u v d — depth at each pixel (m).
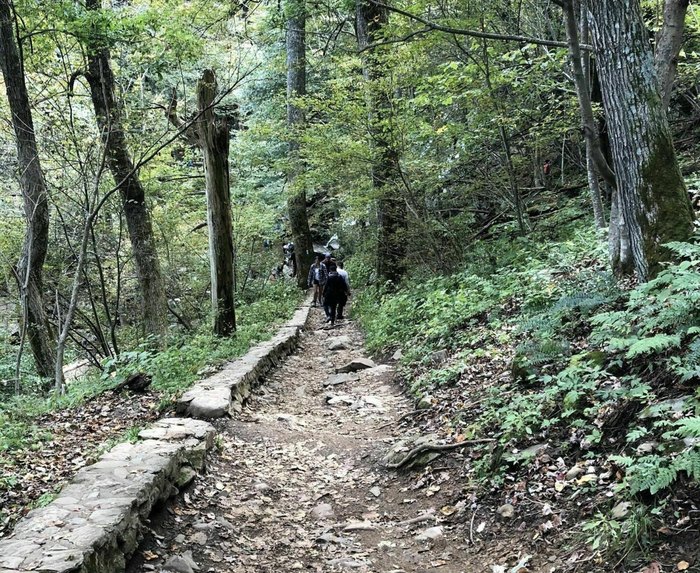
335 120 11.75
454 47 11.19
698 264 4.84
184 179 14.66
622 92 5.20
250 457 5.65
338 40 21.53
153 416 6.46
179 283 16.12
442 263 11.51
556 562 3.20
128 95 10.55
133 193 11.16
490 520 3.89
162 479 4.20
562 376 4.52
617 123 5.29
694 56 10.13
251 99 24.92
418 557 3.75
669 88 5.77
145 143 10.72
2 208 11.00
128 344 11.92
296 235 21.81
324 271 17.78
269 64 20.00
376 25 13.12
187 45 10.12
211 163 9.96
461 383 6.43
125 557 3.48
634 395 3.87
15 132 9.22
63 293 10.91
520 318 6.77
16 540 3.16
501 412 5.00
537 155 13.51
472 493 4.29
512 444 4.46
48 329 9.84
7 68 8.97
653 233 5.15
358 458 5.67
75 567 2.90
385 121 10.62
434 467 4.88
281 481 5.17
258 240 22.50
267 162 19.98
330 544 4.02
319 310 17.78
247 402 7.48
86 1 9.91
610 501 3.36
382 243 13.84
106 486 3.89
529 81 9.92
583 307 5.54
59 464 5.16
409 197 11.41
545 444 4.25
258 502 4.69
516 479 4.13
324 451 5.92
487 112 10.18
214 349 9.53
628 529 3.03
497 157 11.55
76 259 11.05
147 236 11.53
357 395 7.93
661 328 4.45
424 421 6.07
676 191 5.11
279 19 16.55
